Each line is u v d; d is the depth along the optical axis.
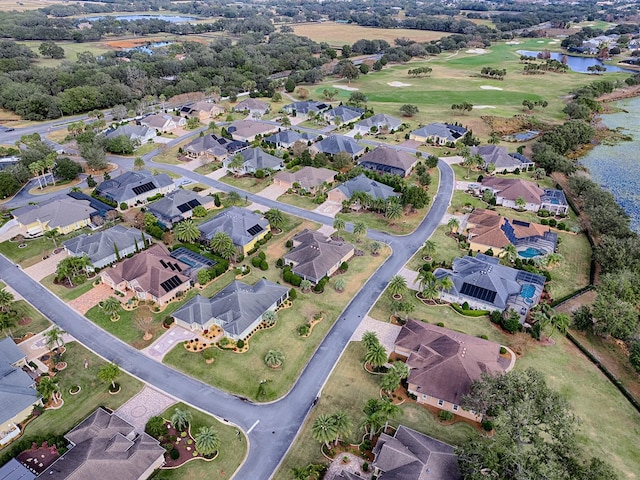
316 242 107.88
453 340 79.81
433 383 73.69
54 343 83.88
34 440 66.31
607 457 65.25
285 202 138.12
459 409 72.06
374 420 64.94
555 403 59.28
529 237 116.56
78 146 163.75
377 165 157.12
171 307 94.75
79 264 100.88
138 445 63.41
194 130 199.88
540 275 101.19
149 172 148.25
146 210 129.75
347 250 109.88
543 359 82.62
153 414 71.62
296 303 96.19
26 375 75.25
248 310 88.62
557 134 177.50
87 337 87.19
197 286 101.12
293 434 68.81
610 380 78.75
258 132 188.88
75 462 60.09
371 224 126.56
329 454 65.50
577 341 87.00
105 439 64.56
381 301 97.00
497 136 194.38
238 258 109.50
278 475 62.78
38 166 142.75
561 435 56.81
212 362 81.44
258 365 80.81
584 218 131.25
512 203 137.50
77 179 152.00
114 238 111.25
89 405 73.19
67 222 120.94
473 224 122.12
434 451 62.38
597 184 144.00
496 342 86.25
